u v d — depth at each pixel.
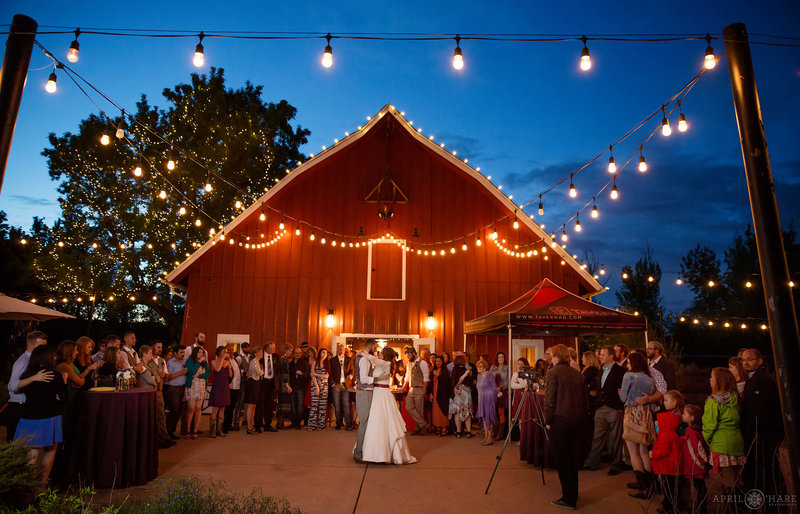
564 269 15.41
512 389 10.42
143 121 21.95
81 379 6.36
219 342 14.36
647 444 6.43
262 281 14.78
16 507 4.17
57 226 20.91
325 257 15.02
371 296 14.84
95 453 6.26
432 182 15.64
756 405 5.22
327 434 10.87
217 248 14.88
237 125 22.75
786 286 4.33
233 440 9.89
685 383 17.72
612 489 6.75
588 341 17.47
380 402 8.23
